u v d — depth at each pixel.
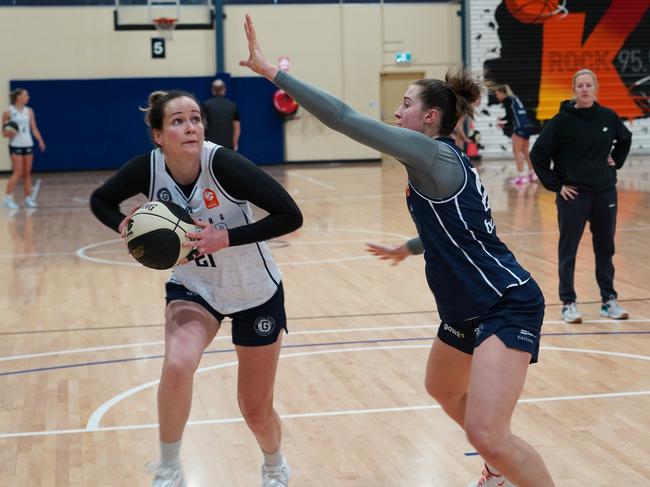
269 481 4.27
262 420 4.13
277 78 3.42
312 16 26.22
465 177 3.58
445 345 3.84
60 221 15.33
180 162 3.79
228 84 25.52
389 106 26.84
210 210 3.89
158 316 8.34
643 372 6.25
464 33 26.53
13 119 17.30
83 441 5.06
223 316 4.04
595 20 26.81
